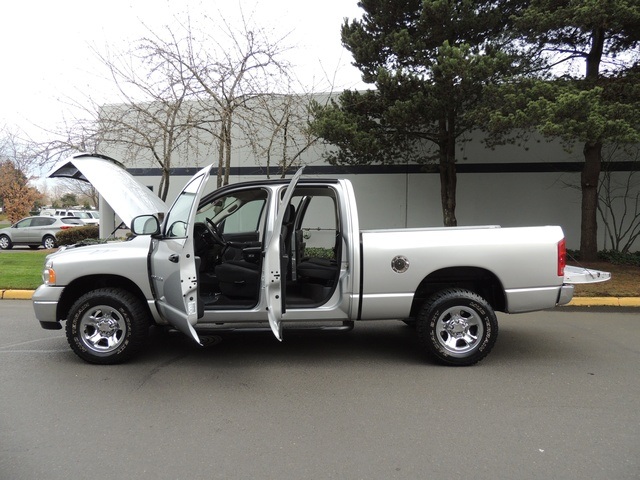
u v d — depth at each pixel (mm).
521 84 9453
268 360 5215
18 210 29516
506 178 14031
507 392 4266
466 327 4965
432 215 14227
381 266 4871
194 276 4406
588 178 11695
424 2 9977
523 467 2994
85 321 4941
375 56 11234
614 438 3379
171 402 4035
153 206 6234
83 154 6203
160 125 9500
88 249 5098
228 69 9344
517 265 4918
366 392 4273
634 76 9430
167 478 2871
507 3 10664
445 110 10570
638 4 8734
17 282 9586
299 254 5602
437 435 3434
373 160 11969
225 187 5305
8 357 5254
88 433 3457
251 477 2883
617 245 13094
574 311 7812
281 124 10195
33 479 2850
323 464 3035
